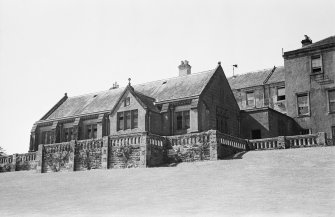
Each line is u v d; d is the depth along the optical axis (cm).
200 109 4162
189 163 3312
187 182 2370
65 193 2452
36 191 2659
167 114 4362
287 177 2236
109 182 2688
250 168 2622
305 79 4572
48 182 3039
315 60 4566
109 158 3644
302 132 4512
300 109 4581
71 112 5244
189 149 3475
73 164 3872
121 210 1773
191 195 1995
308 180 2120
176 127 4312
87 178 2994
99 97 5369
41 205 2111
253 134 4556
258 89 5381
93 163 3753
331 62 4434
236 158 3216
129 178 2755
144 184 2455
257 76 5684
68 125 5144
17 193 2650
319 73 4491
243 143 3756
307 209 1552
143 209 1756
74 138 4953
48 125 5341
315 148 3189
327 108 4388
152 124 4262
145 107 4216
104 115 4791
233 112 4734
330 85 4406
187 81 4706
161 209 1725
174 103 4353
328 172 2278
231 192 1989
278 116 4559
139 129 4216
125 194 2194
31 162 4525
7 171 4656
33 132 5372
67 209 1920
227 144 3475
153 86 4994
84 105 5303
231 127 4647
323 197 1742
